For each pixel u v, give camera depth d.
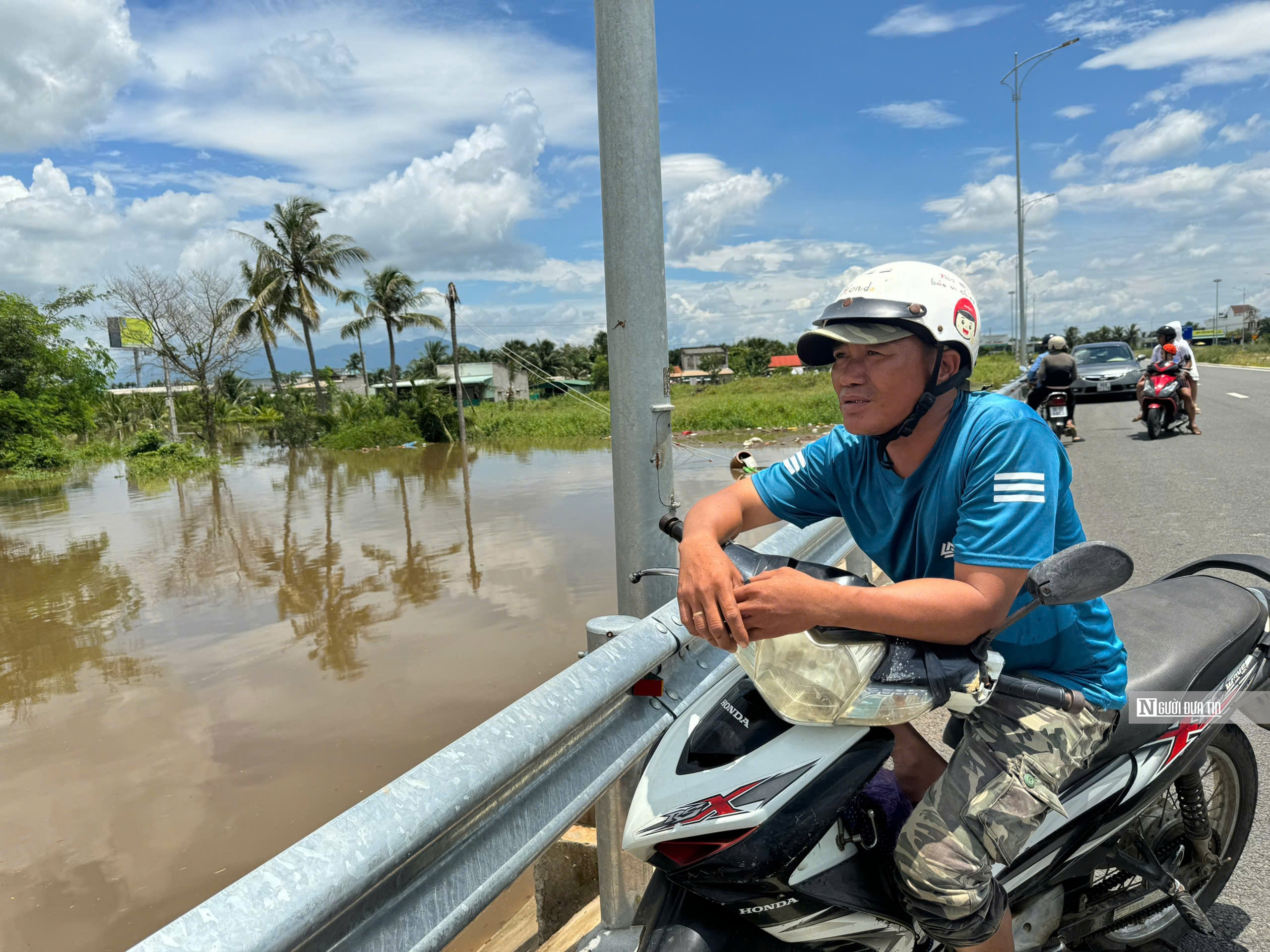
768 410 30.69
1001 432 1.43
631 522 2.55
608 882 2.28
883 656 1.35
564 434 34.78
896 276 1.45
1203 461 9.78
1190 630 2.02
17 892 4.10
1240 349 57.56
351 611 8.49
